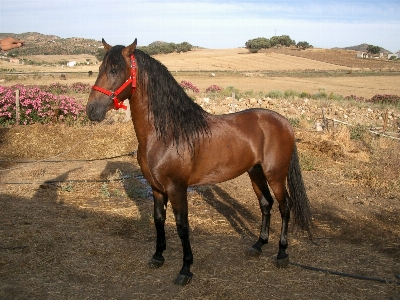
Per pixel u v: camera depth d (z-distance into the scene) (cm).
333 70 5334
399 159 875
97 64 6088
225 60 6419
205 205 629
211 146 384
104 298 363
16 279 388
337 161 895
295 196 436
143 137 367
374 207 636
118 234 506
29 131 1015
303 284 396
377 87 3381
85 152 938
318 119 1515
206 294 373
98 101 339
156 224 409
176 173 365
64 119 1160
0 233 481
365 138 1097
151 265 419
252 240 499
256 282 397
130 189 676
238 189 717
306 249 476
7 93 1159
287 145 426
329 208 629
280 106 1753
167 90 362
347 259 451
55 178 749
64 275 399
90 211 580
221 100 1877
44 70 4303
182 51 8156
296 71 5094
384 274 417
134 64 354
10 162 859
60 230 501
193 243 483
